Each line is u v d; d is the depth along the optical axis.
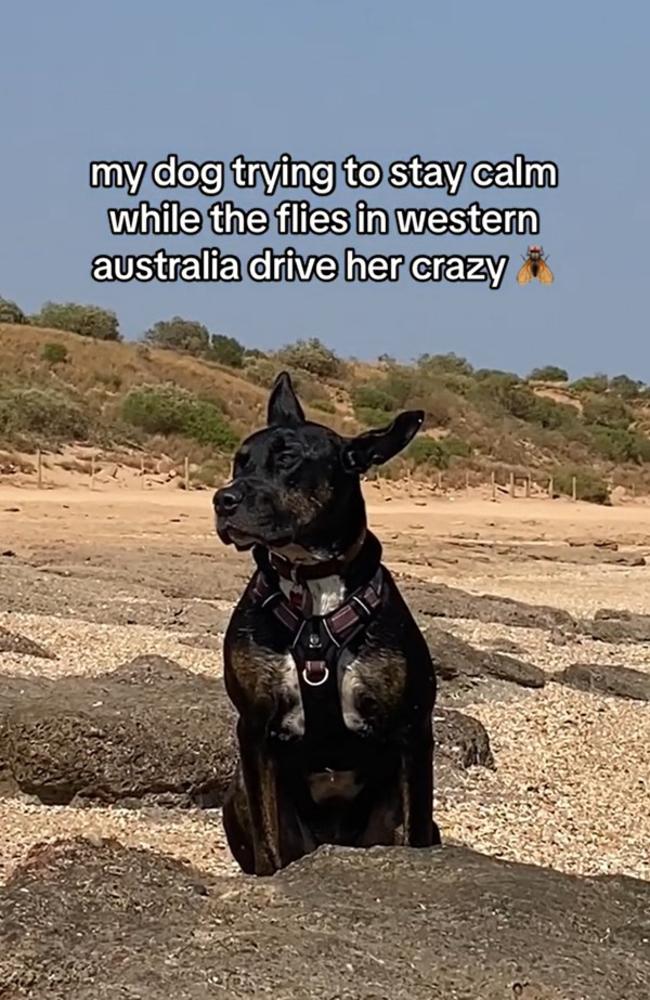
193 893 2.69
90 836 4.02
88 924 2.55
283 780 3.15
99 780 4.38
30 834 4.10
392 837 3.15
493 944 2.52
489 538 16.14
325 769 3.14
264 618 3.08
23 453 19.95
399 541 14.70
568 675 6.79
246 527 3.02
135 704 4.59
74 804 4.38
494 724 5.84
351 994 2.38
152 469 20.91
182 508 16.84
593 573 13.16
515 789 4.92
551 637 8.45
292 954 2.46
